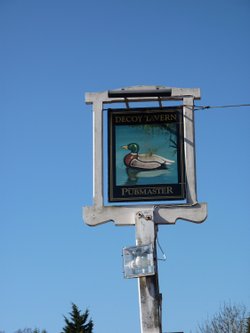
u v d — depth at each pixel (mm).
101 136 14789
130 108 14930
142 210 14219
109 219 14234
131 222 14180
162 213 14234
